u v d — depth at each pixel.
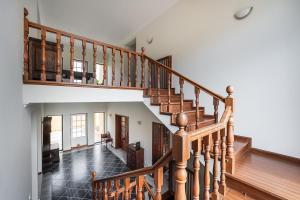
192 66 3.78
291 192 1.46
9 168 1.19
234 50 2.94
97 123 11.62
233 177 1.74
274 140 2.44
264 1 2.54
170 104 2.95
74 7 4.53
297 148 2.21
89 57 8.08
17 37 1.58
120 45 7.07
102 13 4.84
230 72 3.01
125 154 7.55
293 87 2.24
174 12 4.29
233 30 2.96
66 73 4.33
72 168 6.11
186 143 0.98
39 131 4.94
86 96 2.61
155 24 4.99
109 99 2.86
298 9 2.20
